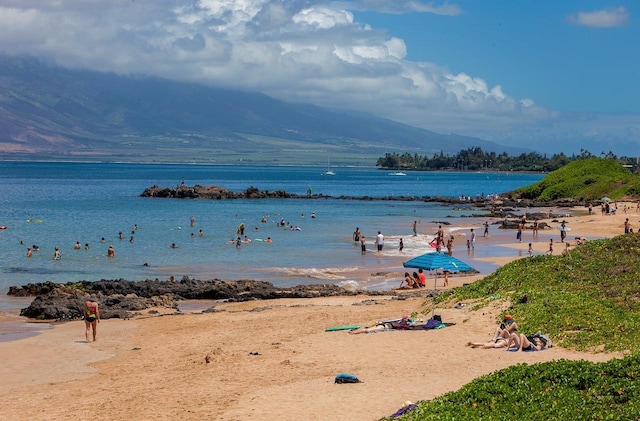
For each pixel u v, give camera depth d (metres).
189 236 89.06
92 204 141.62
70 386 27.86
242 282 54.22
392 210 137.50
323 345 32.00
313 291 51.88
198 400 24.02
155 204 144.88
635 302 33.66
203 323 40.16
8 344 35.91
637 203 134.25
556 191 169.12
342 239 87.31
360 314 40.75
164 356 32.56
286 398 23.47
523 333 30.12
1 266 65.00
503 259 70.00
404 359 28.58
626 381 20.50
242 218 114.94
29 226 97.94
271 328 37.44
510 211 134.12
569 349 28.11
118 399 24.97
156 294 50.84
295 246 80.69
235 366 29.08
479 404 20.36
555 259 42.62
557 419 18.83
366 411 21.70
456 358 28.20
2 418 23.28
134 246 79.38
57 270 63.25
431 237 89.44
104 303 46.84
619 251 42.28
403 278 60.00
